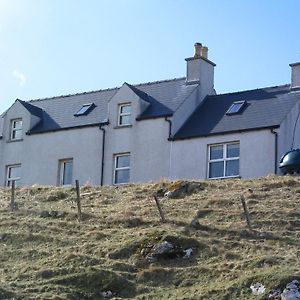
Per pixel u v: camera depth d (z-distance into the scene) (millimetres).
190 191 34156
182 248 25438
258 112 41375
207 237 26766
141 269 24625
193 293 22328
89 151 44156
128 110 43812
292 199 31312
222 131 40500
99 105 46625
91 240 27250
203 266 24109
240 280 22312
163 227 27984
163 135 42094
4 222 29719
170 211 30688
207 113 43312
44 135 45969
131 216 29797
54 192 35562
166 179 38750
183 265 24625
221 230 27266
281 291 21375
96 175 43562
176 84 45406
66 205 33219
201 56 45125
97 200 34062
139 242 25969
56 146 45344
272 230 27453
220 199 31609
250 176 39250
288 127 40219
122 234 27547
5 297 21891
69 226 28984
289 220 28156
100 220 29484
